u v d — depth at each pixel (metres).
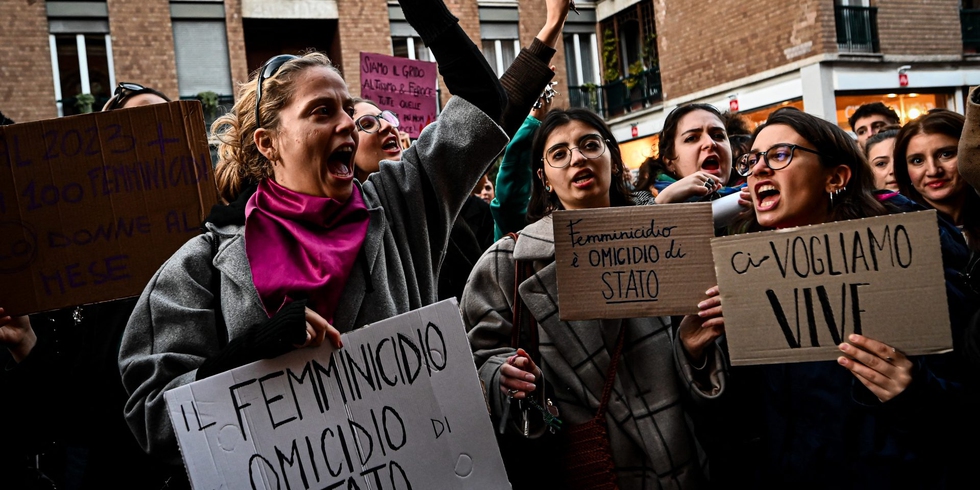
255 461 1.75
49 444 2.73
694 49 15.56
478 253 3.30
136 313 1.96
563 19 2.63
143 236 2.28
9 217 2.22
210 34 15.08
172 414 1.71
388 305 1.99
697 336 2.29
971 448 1.94
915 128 3.23
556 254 2.32
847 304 1.88
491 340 2.55
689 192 2.89
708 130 3.58
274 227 1.97
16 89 13.69
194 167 2.31
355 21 15.94
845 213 2.29
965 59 14.44
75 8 14.18
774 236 1.96
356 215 2.03
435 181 2.16
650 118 17.06
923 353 1.81
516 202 3.30
